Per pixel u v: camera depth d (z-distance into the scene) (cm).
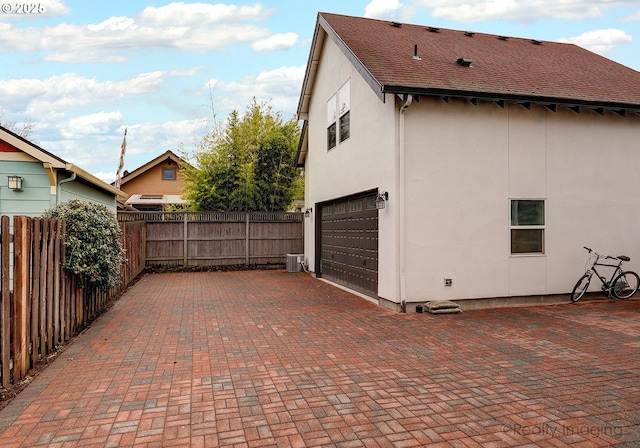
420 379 468
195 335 663
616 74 1130
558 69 1088
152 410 392
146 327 715
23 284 477
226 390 440
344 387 446
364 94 991
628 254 984
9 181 905
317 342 623
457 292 867
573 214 946
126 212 1523
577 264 948
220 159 1839
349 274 1137
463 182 873
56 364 524
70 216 662
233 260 1656
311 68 1372
